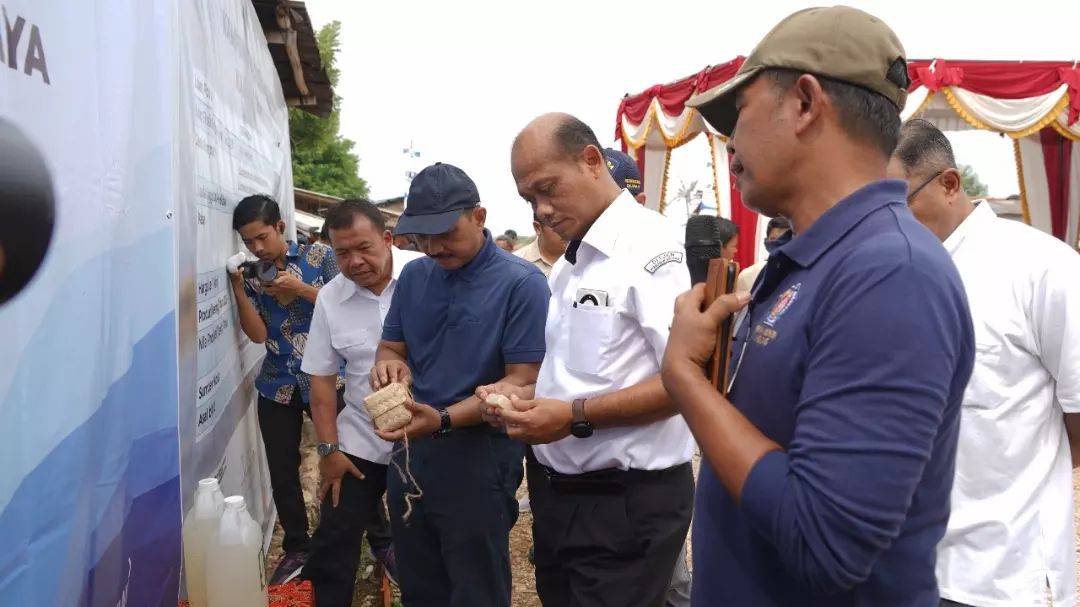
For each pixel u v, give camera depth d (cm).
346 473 314
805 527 97
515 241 1108
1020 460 191
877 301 97
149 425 181
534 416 202
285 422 377
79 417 135
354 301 312
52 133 125
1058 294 183
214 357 310
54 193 125
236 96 392
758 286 123
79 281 135
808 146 113
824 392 99
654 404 197
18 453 113
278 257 378
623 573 215
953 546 195
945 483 112
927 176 194
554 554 231
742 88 119
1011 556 189
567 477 219
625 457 211
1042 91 789
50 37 125
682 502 220
